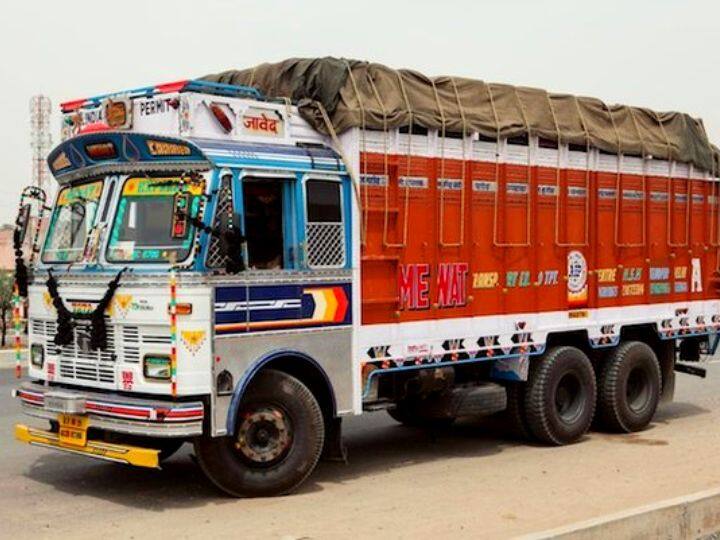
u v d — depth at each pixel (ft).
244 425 26.09
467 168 32.14
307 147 28.30
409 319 30.22
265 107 27.48
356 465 31.58
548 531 20.31
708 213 42.04
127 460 24.98
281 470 26.71
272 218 26.78
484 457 33.01
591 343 36.63
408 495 27.04
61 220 28.78
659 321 39.60
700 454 33.47
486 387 33.09
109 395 25.86
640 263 38.73
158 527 23.54
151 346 24.97
